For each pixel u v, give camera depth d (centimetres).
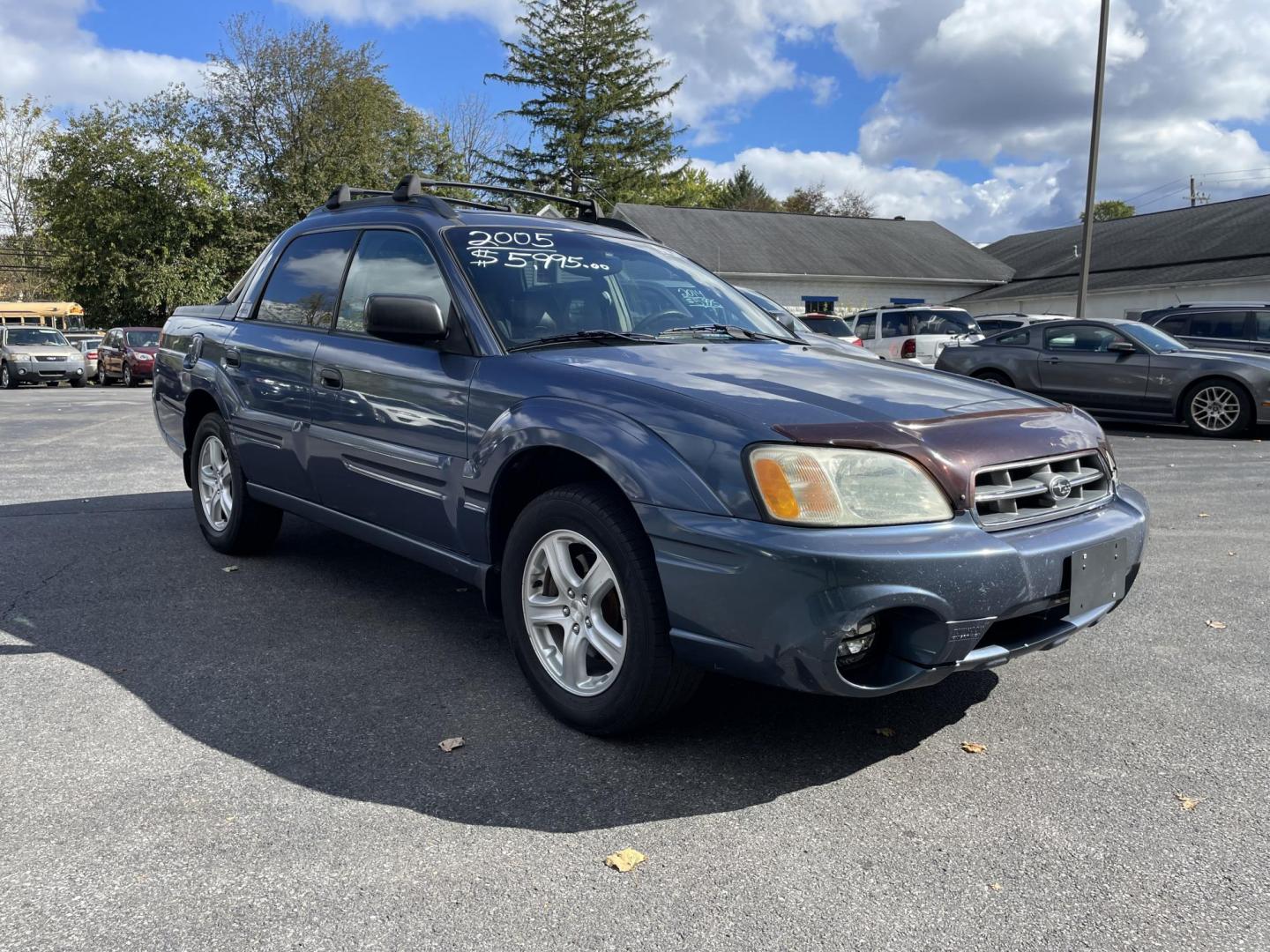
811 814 252
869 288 3422
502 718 310
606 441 274
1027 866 229
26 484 741
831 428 255
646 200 4447
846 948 198
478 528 324
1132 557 296
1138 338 1206
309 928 202
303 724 304
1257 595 460
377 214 410
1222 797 262
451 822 246
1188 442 1105
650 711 279
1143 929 204
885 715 316
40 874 220
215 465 508
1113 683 345
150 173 3103
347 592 447
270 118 3453
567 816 249
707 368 308
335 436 391
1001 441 272
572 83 4272
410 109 4166
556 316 351
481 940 199
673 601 260
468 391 325
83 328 3512
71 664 353
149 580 464
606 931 203
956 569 245
